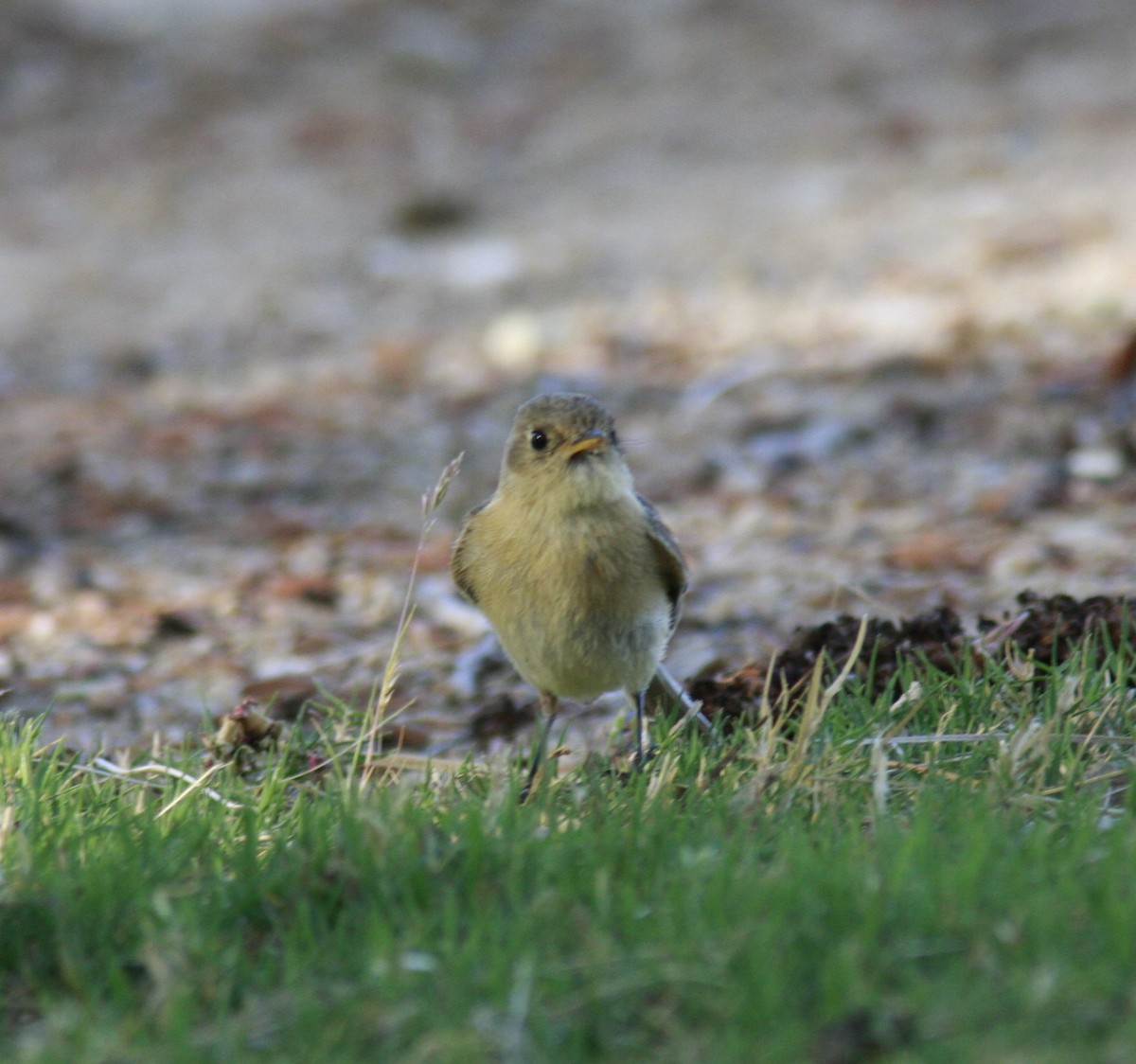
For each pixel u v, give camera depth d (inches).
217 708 408.5
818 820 268.4
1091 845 243.1
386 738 375.9
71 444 672.4
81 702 417.4
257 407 712.4
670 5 1293.1
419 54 1223.5
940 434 590.9
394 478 619.5
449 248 924.0
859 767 289.3
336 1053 211.0
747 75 1149.7
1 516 589.0
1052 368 637.3
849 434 601.3
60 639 468.4
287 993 223.0
